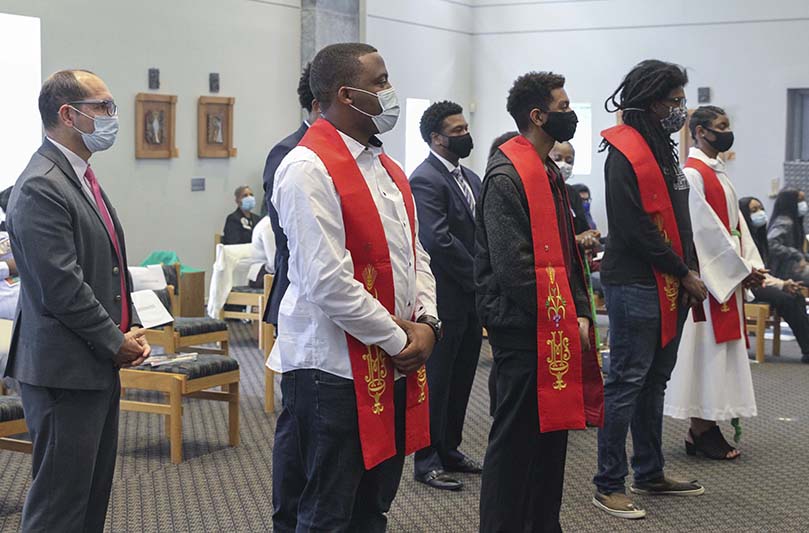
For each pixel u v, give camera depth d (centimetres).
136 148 904
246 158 1028
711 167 484
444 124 446
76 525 291
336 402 264
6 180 813
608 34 1217
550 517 337
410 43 1198
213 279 782
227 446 526
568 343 321
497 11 1287
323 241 254
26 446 434
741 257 481
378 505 281
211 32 975
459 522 409
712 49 1155
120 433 549
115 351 288
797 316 776
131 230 906
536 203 321
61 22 833
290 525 324
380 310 260
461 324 436
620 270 407
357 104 266
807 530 403
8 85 810
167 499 439
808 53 1103
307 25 1073
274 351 330
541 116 328
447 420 462
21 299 291
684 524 408
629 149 400
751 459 505
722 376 484
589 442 536
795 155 1139
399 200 279
